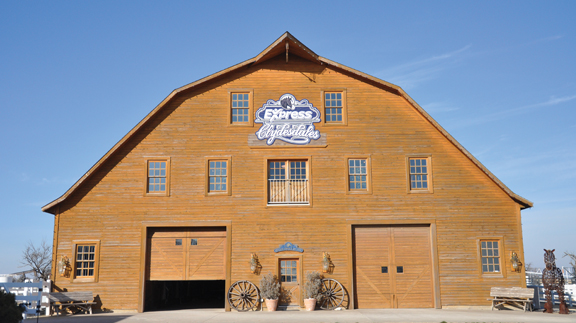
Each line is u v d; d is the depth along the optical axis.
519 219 20.81
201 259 20.55
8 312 13.86
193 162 21.06
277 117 21.50
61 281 20.05
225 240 20.70
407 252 20.70
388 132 21.45
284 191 21.02
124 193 20.75
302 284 20.19
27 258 41.06
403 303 20.33
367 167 21.17
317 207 20.77
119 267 20.23
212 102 21.56
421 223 20.75
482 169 20.91
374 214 20.77
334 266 20.34
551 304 19.25
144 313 19.47
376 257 20.64
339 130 21.44
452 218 20.81
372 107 21.66
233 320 16.91
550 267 19.47
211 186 20.97
